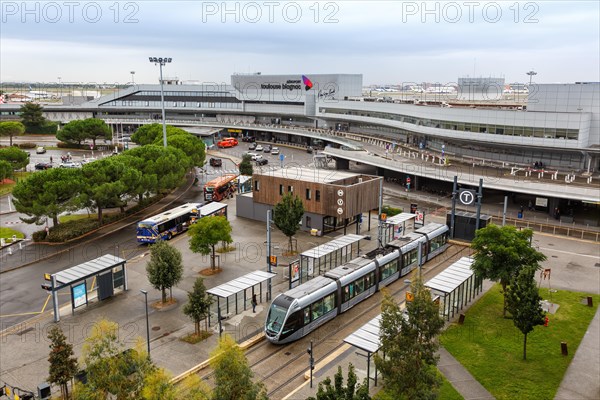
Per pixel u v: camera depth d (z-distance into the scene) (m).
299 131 152.12
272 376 36.69
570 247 64.69
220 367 26.72
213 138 160.50
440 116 104.94
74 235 69.00
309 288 44.31
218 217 57.31
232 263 59.53
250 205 79.00
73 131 147.25
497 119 93.31
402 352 28.00
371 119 135.38
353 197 69.19
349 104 146.12
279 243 67.00
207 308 42.44
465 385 34.47
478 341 40.66
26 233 71.81
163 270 47.12
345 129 156.12
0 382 36.34
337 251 60.91
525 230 47.16
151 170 80.25
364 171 112.44
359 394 24.48
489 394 33.41
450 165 94.06
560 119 86.00
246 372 26.84
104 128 149.62
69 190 66.00
